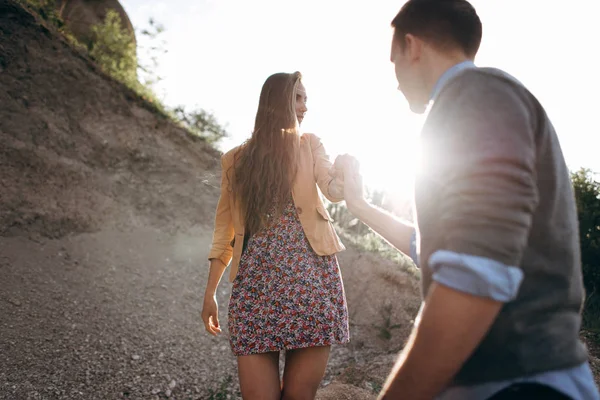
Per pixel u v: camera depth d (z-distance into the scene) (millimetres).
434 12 1282
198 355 4102
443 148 1094
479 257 945
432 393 988
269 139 2324
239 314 2223
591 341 3449
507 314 1059
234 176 2389
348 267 5305
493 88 1097
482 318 949
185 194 6867
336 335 2209
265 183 2285
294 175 2297
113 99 7727
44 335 3891
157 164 7176
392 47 1375
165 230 6215
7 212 5352
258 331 2180
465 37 1282
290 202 2309
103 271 5141
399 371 1028
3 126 6293
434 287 987
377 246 6074
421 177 1181
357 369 3643
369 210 1789
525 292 1072
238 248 2320
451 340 953
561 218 1129
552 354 1046
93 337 4031
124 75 8609
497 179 987
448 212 1024
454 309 950
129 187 6656
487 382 1056
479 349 1068
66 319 4188
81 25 9422
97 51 8773
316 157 2354
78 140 6824
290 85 2385
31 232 5309
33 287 4527
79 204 5961
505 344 1052
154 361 3895
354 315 4645
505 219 964
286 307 2178
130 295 4840
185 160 7504
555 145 1156
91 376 3543
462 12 1275
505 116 1046
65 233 5523
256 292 2219
